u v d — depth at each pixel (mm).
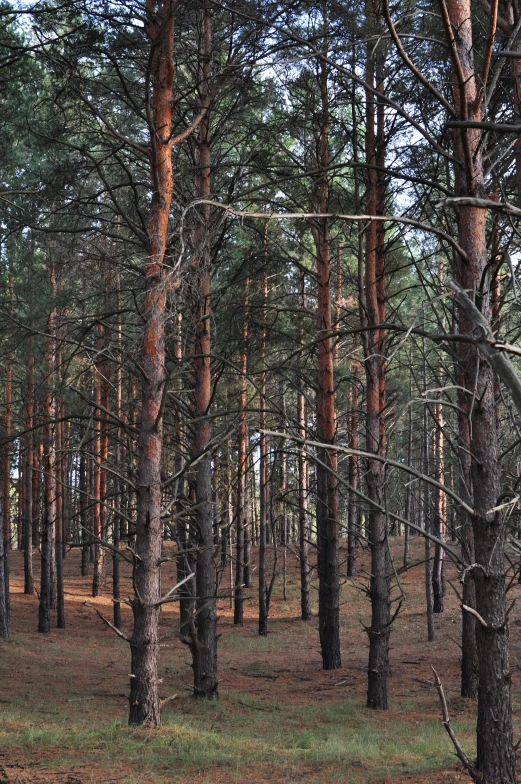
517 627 21016
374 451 13922
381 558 14266
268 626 29125
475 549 5121
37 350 17844
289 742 10789
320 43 9812
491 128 2367
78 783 7742
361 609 30297
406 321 14492
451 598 30094
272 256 16406
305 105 14852
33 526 31891
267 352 18406
